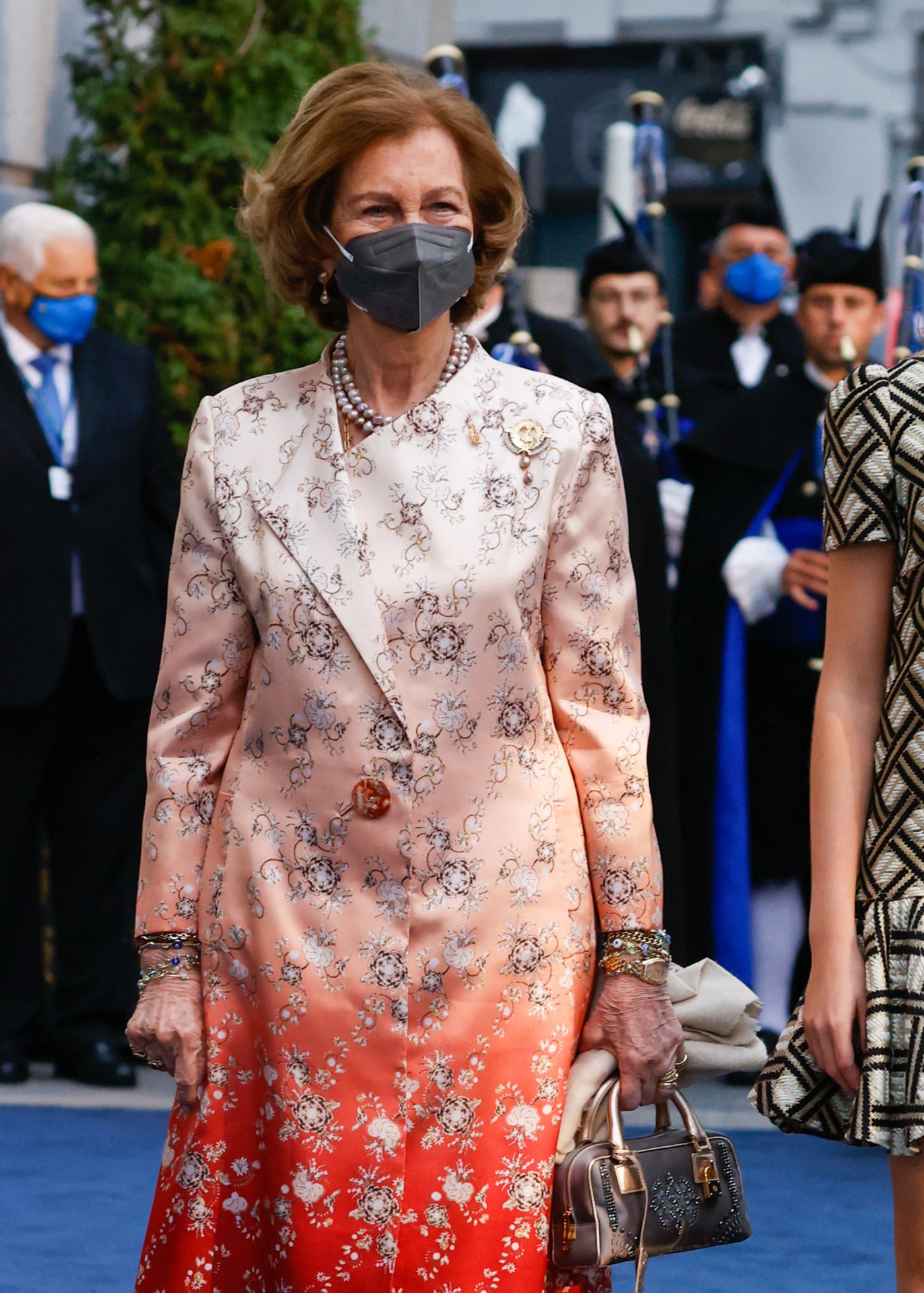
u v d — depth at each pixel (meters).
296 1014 4.38
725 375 12.78
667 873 9.06
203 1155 4.49
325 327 4.81
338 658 4.41
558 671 4.55
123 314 10.36
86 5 10.81
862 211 27.50
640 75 28.03
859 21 27.30
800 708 10.06
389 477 4.45
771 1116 4.30
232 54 10.37
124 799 9.38
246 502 4.52
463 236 4.50
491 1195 4.36
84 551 9.16
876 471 4.19
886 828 4.15
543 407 4.53
